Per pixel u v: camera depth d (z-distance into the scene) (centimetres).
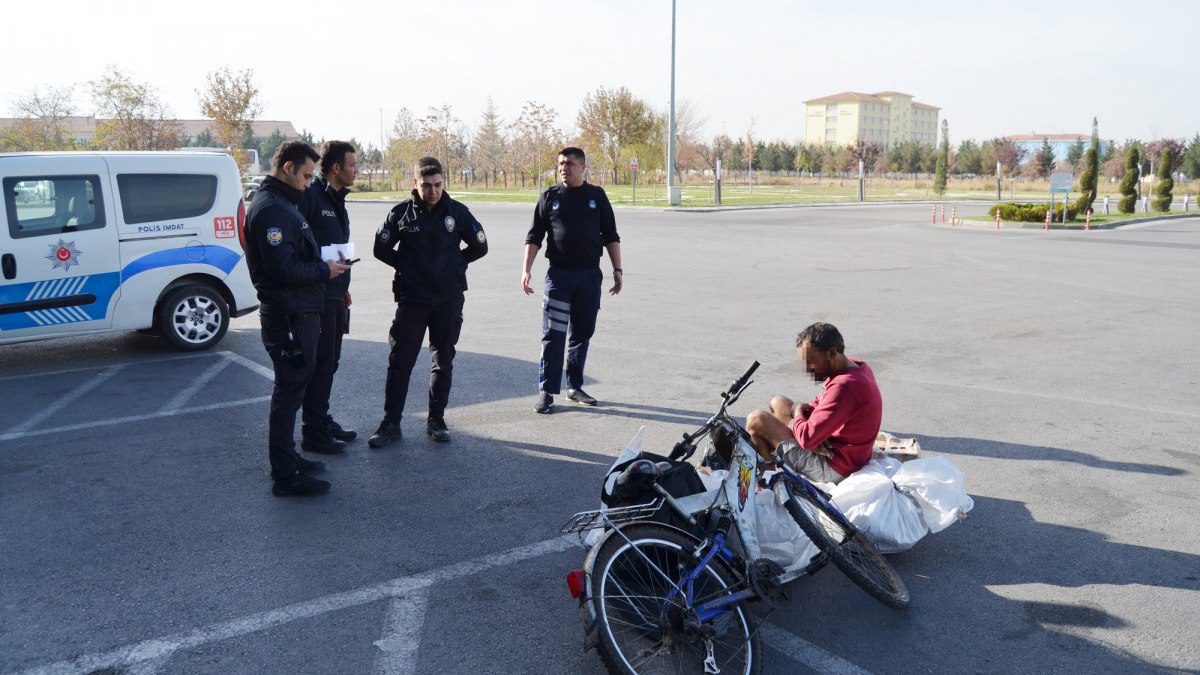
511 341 952
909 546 432
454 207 586
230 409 681
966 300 1261
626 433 636
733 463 356
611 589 321
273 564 423
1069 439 627
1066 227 2903
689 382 783
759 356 889
